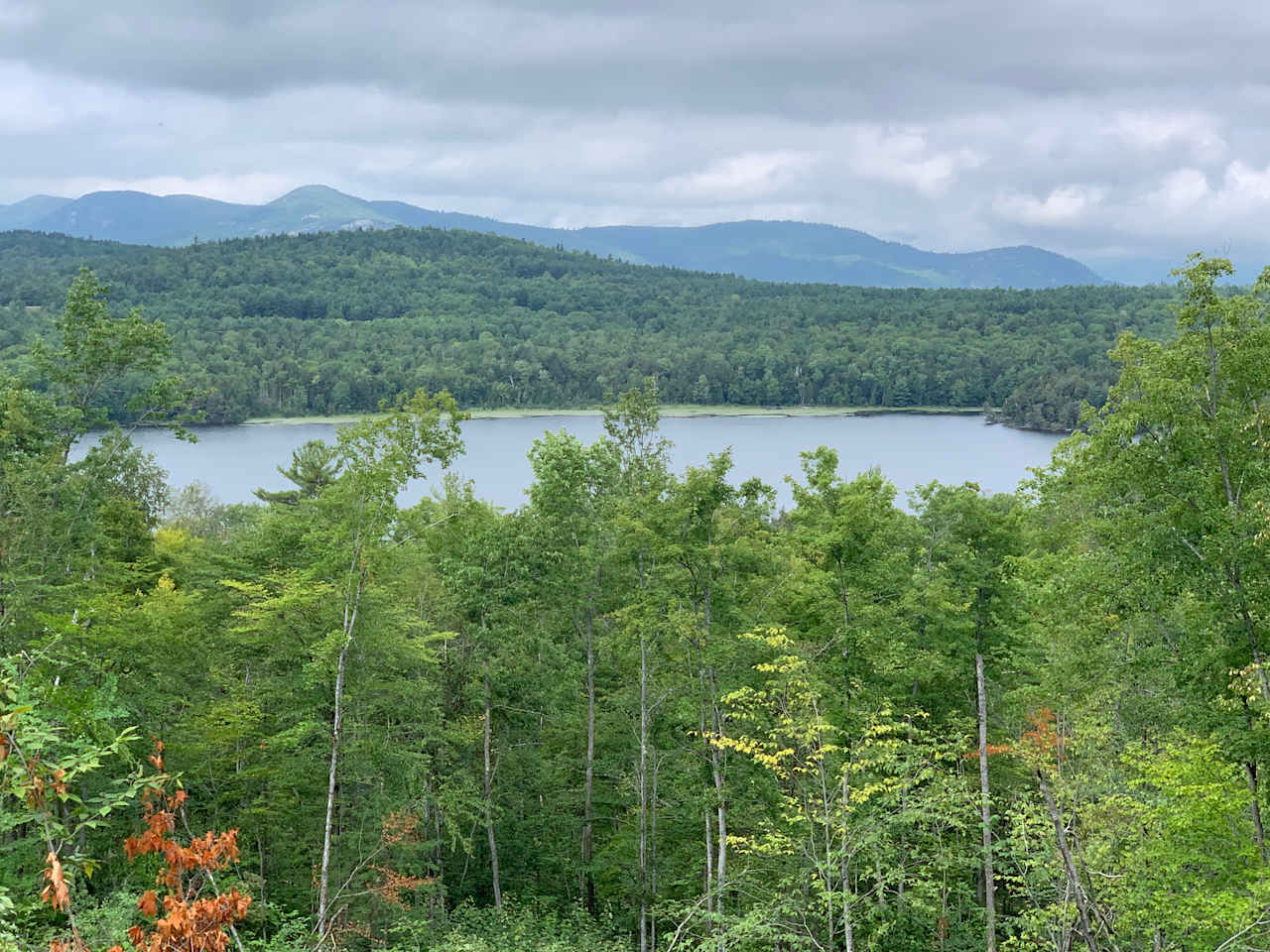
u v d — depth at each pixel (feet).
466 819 106.83
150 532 155.74
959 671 95.91
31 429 119.85
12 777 26.84
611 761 106.83
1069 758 70.38
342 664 79.05
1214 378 67.82
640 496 93.56
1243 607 62.44
